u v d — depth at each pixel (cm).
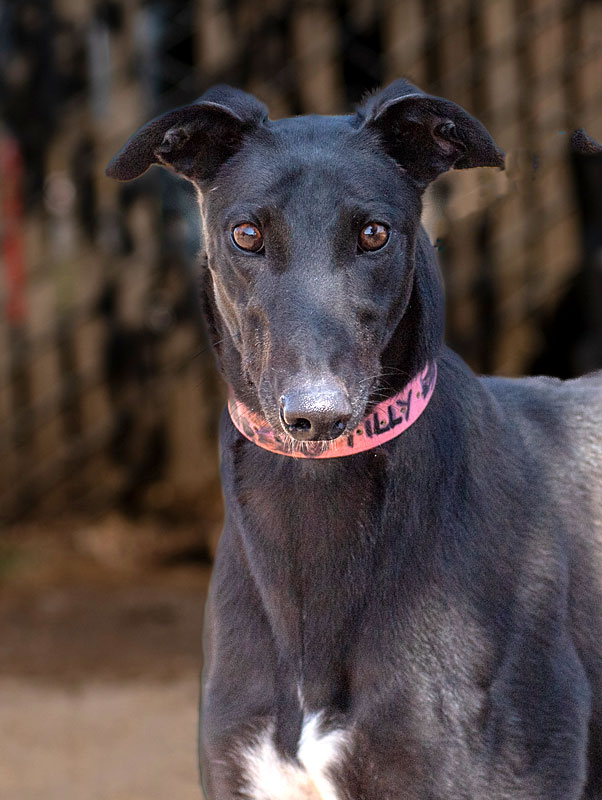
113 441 987
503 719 297
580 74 933
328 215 288
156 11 962
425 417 310
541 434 338
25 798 550
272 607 309
